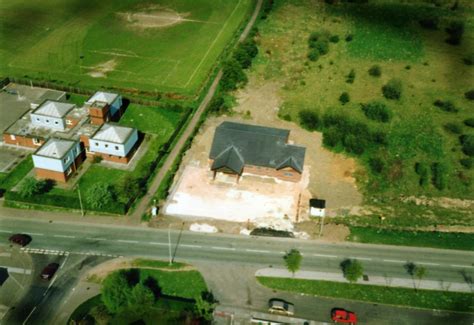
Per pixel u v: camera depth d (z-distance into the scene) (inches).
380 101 5738.2
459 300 3545.8
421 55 6756.9
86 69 6200.8
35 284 3560.5
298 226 4121.6
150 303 3353.8
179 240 3969.0
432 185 4598.9
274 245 3956.7
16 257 3774.6
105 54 6555.1
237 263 3784.5
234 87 5890.8
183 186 4485.7
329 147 5019.7
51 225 4077.3
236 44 6850.4
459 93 5920.3
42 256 3786.9
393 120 5413.4
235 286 3592.5
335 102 5718.5
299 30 7381.9
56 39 6865.2
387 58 6673.2
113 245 3905.0
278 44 6963.6
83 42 6811.0
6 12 7534.5
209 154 4640.8
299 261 3555.6
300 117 5438.0
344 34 7283.5
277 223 4141.2
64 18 7455.7
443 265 3821.4
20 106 5462.6
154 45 6811.0
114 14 7652.6
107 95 5255.9
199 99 5703.7
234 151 4564.5
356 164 4815.5
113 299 3284.9
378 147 5014.8
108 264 3737.7
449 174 4702.3
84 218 4158.5
